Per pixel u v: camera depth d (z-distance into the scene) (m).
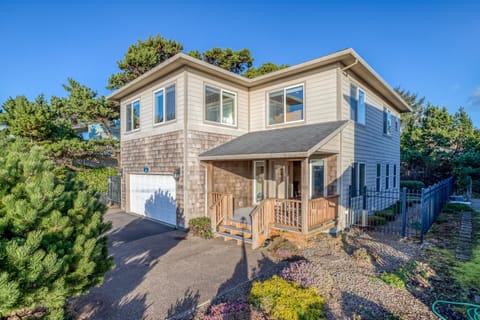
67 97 19.05
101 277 3.46
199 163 9.77
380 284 4.86
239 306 4.04
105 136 21.00
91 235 3.30
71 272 2.94
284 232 7.56
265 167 11.13
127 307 4.25
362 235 8.45
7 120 14.77
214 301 4.44
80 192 3.39
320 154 9.23
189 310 4.16
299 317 3.56
